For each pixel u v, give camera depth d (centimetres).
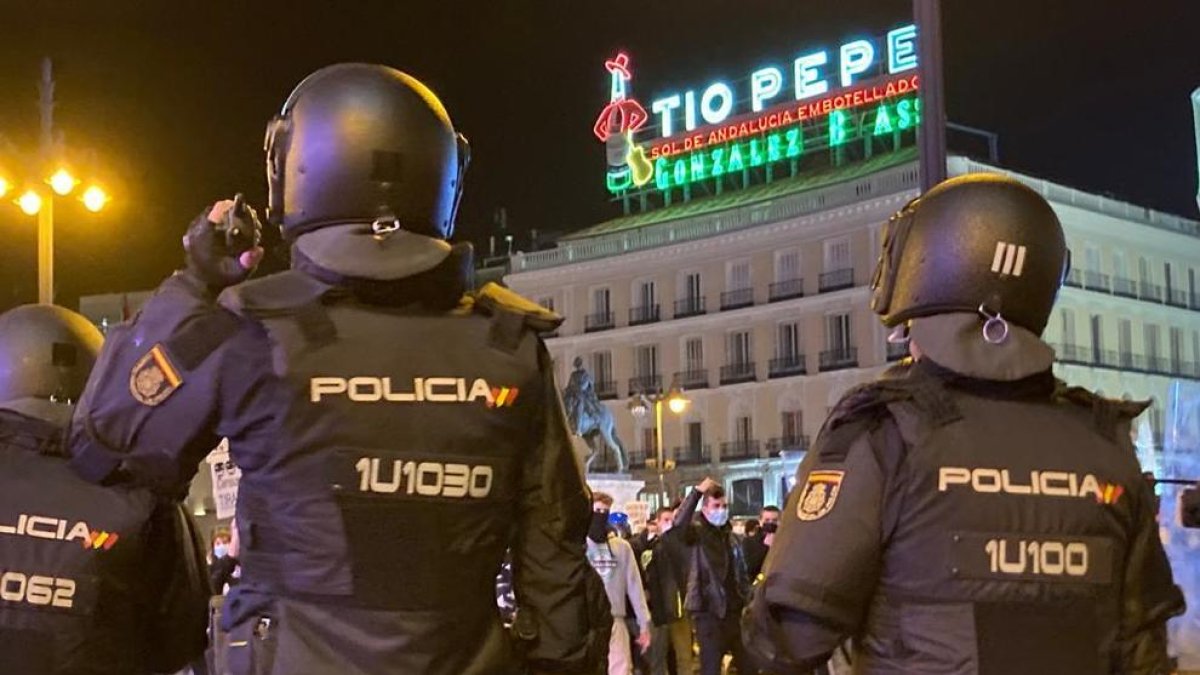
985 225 269
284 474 241
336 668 233
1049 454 260
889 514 256
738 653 996
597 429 3241
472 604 248
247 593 244
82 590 307
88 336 352
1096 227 4328
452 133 278
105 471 291
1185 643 948
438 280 257
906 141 4556
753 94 4959
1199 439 1072
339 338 246
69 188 1527
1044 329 279
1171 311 4594
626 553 952
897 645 255
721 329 4531
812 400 4259
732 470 4428
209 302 254
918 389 264
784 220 4347
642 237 4766
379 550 238
